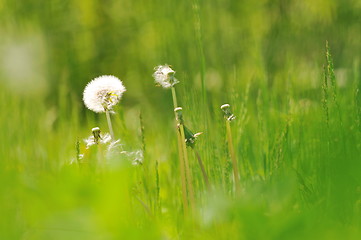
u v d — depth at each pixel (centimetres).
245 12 641
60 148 335
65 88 404
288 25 607
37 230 195
